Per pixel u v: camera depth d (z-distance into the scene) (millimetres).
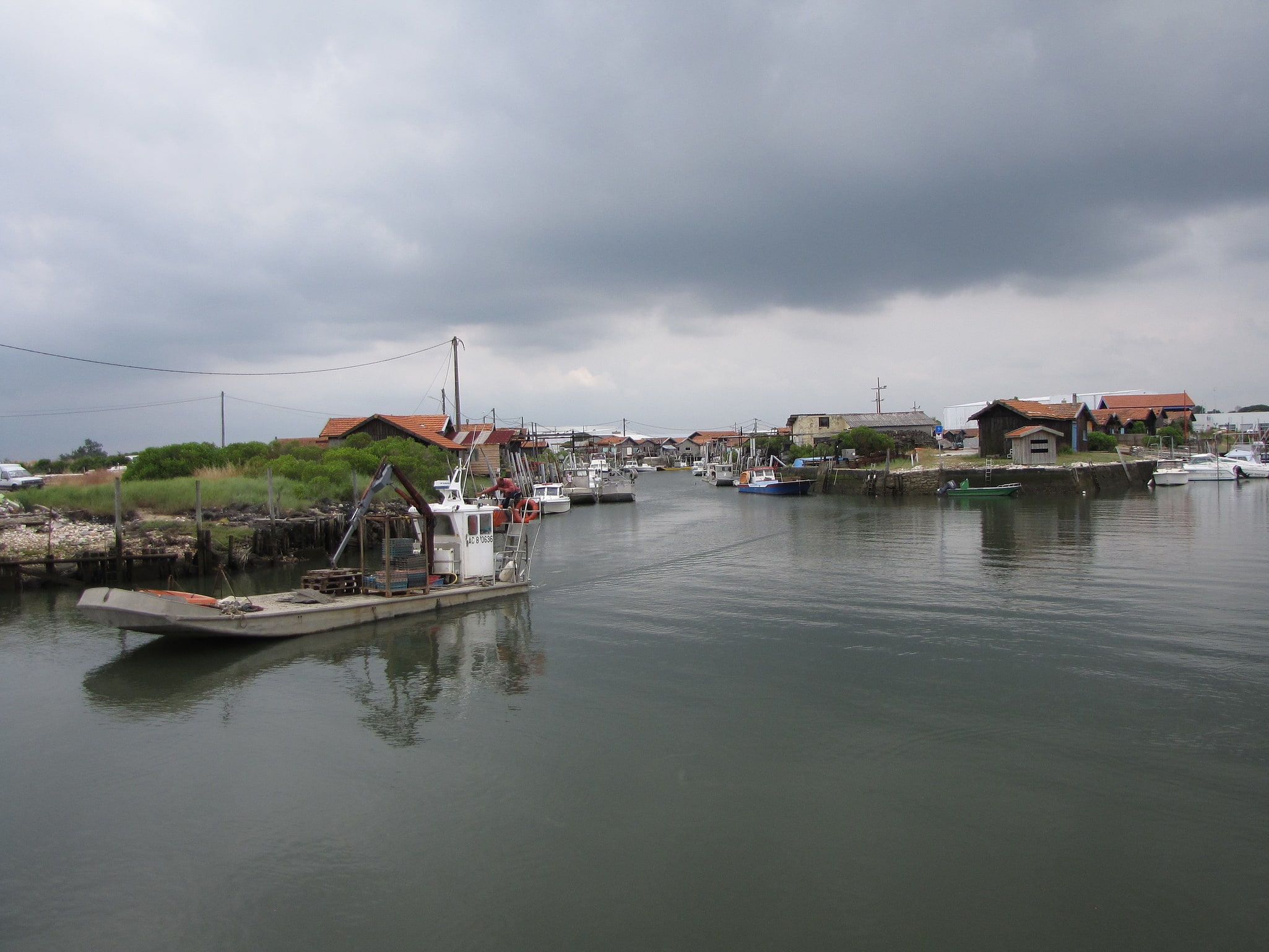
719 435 191250
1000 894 8555
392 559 21859
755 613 21828
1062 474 61094
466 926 8125
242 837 9867
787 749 12273
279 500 33719
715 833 9820
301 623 18656
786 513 56500
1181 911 8258
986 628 19469
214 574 27641
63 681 15820
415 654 17781
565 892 8641
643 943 7816
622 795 10812
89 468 58250
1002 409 69312
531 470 77438
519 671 16484
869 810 10344
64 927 8203
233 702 14680
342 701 14719
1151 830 9805
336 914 8359
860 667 16438
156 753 12383
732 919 8164
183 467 38938
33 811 10570
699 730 13055
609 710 14086
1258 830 9758
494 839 9719
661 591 25422
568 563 32719
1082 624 19531
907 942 7805
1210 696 14305
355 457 45469
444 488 24297
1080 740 12484
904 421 110562
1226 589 23312
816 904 8391
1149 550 31453
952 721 13336
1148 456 78000
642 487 110000
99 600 15812
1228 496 58531
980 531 39906
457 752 12281
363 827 10062
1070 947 7727
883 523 45812
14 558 24656
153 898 8688
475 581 23719
